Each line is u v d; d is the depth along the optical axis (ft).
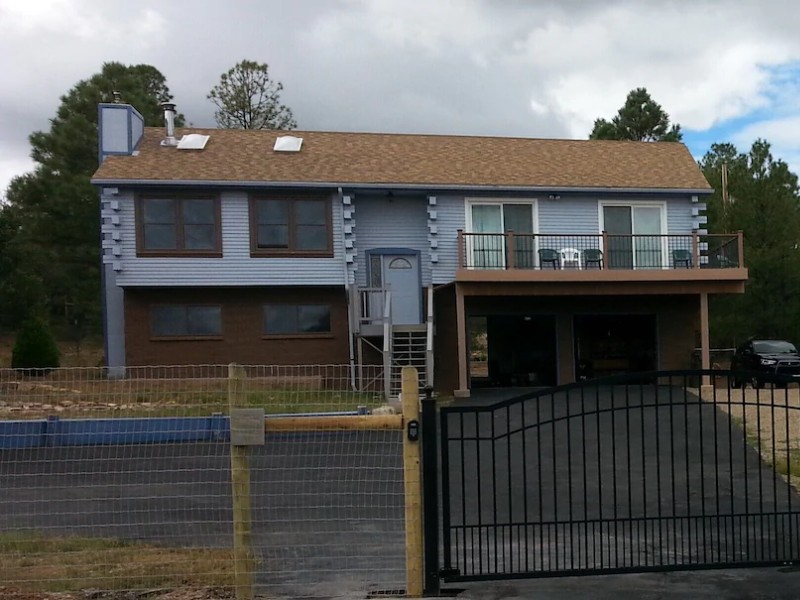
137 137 65.21
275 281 61.11
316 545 19.85
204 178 59.62
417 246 65.10
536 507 26.16
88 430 26.25
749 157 92.89
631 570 17.10
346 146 68.95
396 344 59.21
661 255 66.18
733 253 61.77
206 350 61.16
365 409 30.66
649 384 62.90
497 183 64.54
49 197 110.11
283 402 32.42
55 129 114.01
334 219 62.39
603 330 69.21
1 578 16.92
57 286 110.63
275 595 16.02
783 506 25.79
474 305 65.16
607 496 27.55
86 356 102.12
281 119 138.41
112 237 58.49
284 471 26.53
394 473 26.81
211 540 20.63
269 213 61.57
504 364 68.13
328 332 62.95
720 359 88.74
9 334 96.53
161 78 146.30
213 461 27.25
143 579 16.84
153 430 26.94
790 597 16.17
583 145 75.72
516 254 64.59
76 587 16.39
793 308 81.51
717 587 16.84
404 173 64.54
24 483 25.53
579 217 66.59
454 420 45.85
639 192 66.39
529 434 40.63
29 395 25.49
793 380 18.22
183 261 59.77
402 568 17.90
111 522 22.56
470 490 29.01
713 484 29.14
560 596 16.21
